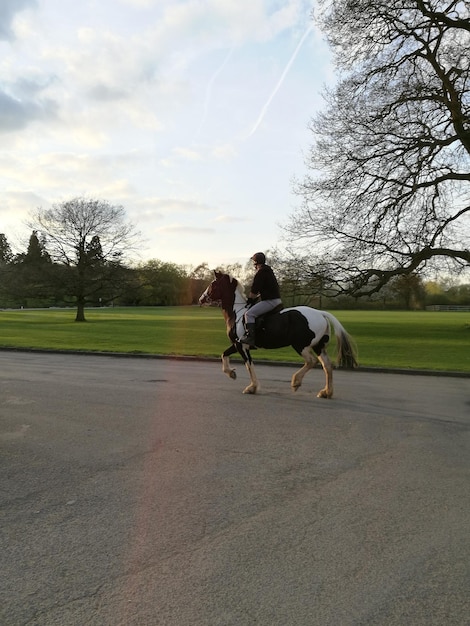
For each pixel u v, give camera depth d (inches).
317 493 175.0
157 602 110.8
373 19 836.6
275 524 150.3
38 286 1659.7
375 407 320.8
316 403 331.9
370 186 919.0
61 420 276.8
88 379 422.9
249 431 256.2
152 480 186.2
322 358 355.9
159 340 829.2
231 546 136.5
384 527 148.9
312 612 107.5
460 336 971.9
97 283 1685.5
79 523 150.3
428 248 927.7
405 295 1405.0
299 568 125.3
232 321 365.1
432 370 485.1
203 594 113.9
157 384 398.9
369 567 126.0
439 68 852.0
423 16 842.8
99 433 250.2
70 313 2358.5
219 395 354.6
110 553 132.4
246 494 173.5
